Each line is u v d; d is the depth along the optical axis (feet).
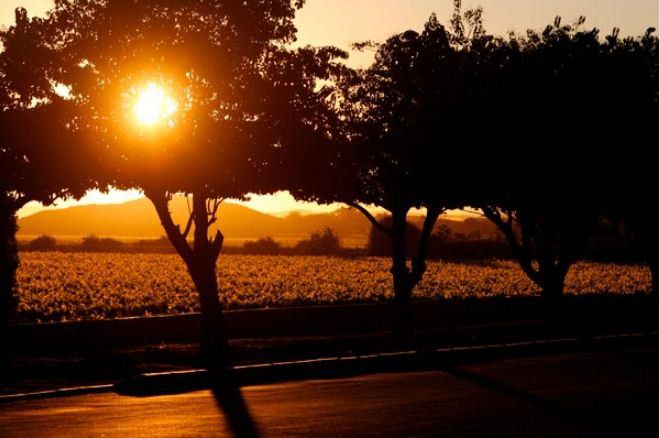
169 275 200.23
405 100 103.65
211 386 61.62
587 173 112.57
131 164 80.23
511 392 55.11
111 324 98.22
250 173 82.58
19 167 77.25
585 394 53.93
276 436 40.60
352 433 41.16
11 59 77.51
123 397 56.75
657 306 135.44
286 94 82.58
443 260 283.18
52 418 47.21
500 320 137.90
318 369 70.85
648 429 42.29
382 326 123.95
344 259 278.46
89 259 255.09
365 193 101.30
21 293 150.61
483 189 109.91
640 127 113.70
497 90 106.83
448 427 42.65
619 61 112.37
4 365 74.38
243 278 197.36
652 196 118.83
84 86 77.00
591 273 239.09
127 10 77.71
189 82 79.87
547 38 113.50
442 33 105.09
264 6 81.41
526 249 121.49
